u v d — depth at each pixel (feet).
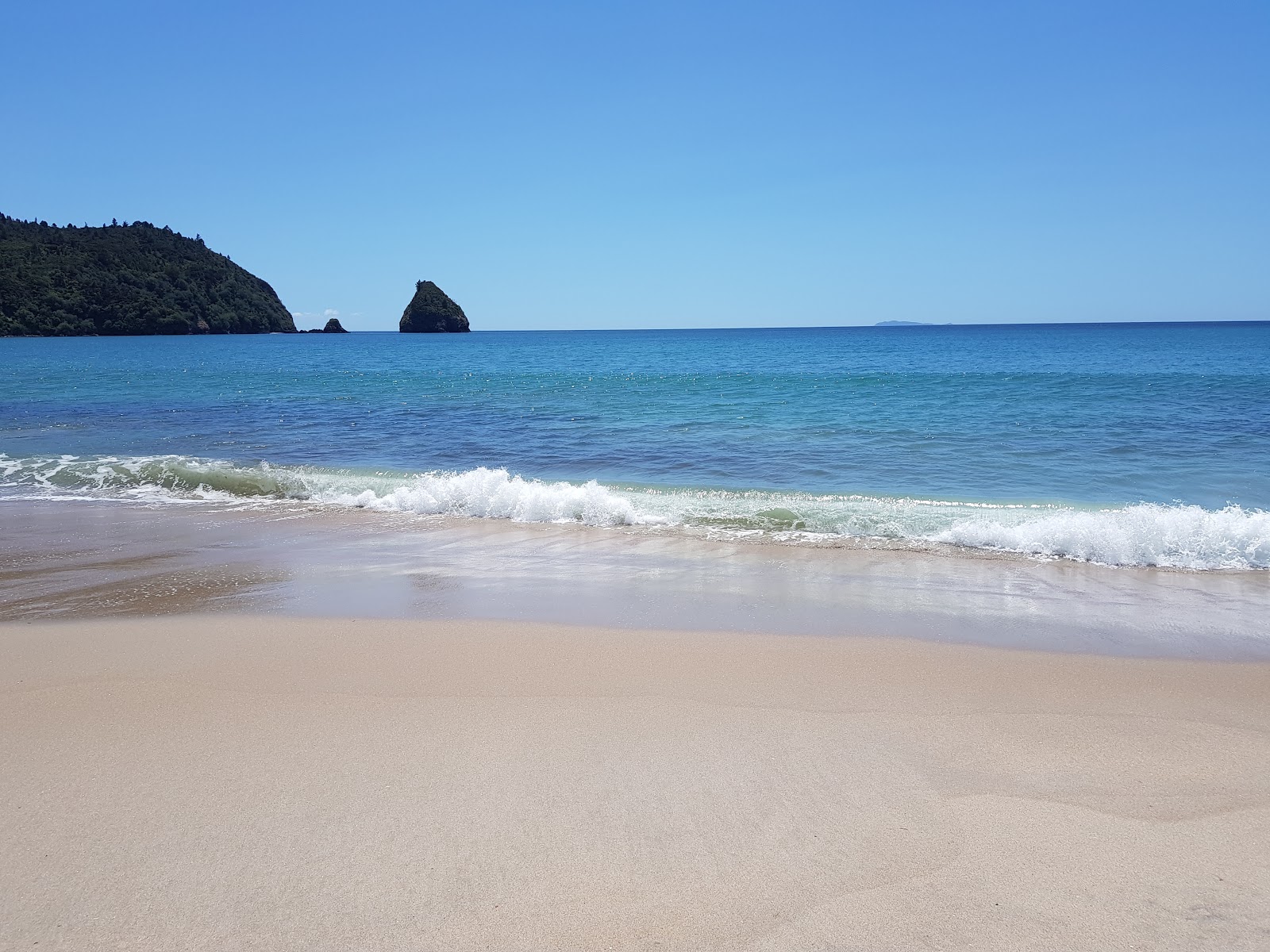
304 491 37.06
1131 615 20.12
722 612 20.34
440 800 11.03
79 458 45.37
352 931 8.43
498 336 570.87
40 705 14.39
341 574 24.13
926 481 38.99
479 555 26.40
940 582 23.13
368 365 162.40
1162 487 36.83
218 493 37.35
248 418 67.36
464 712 14.07
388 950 8.16
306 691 15.05
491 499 32.78
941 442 50.57
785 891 9.10
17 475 40.57
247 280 539.70
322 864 9.57
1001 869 9.53
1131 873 9.46
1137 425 56.49
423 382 110.01
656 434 56.24
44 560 25.71
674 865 9.58
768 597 21.70
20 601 21.38
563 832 10.24
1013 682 15.65
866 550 26.76
